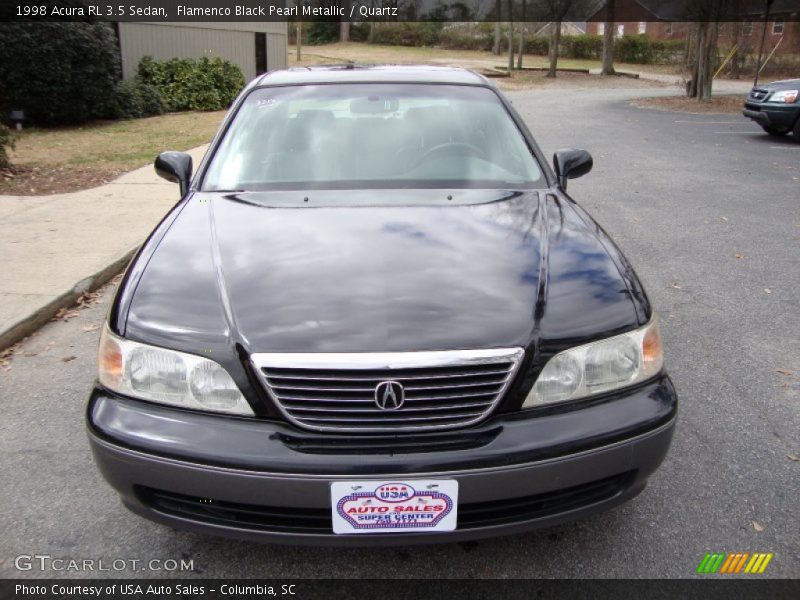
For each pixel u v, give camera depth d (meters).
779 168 10.62
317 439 2.11
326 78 3.98
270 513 2.13
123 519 2.72
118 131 13.91
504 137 3.66
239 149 3.55
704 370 3.93
